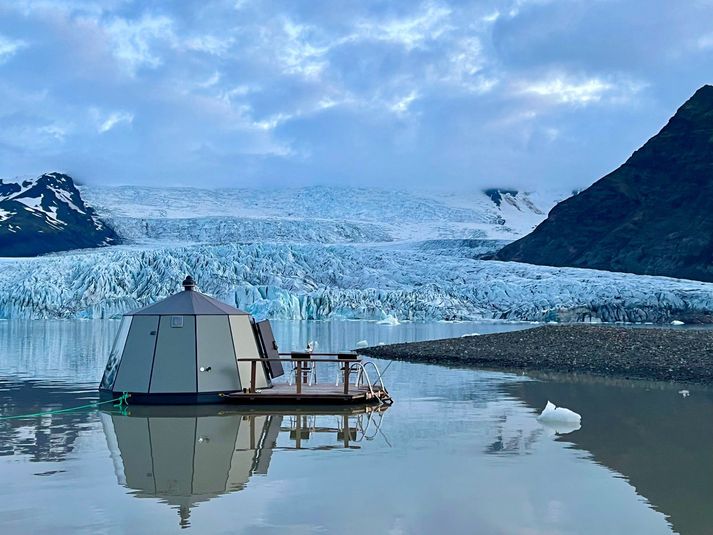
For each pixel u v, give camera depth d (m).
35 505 6.84
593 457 9.04
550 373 19.91
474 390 16.23
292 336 38.09
